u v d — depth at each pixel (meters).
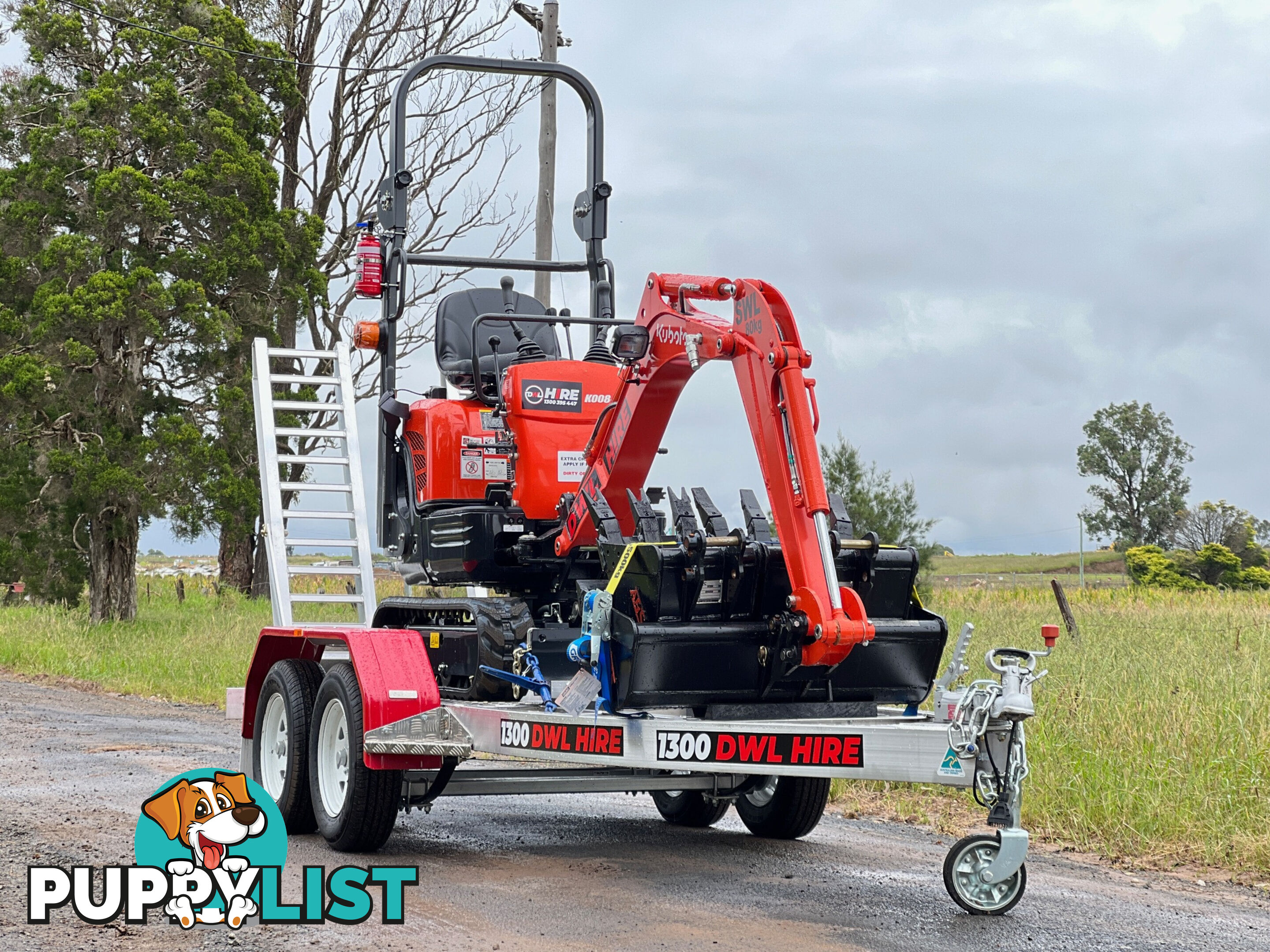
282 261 27.34
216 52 27.27
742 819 8.34
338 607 23.42
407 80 9.04
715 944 5.51
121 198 25.16
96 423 26.22
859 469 21.30
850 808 9.09
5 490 26.72
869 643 6.70
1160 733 9.15
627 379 7.25
